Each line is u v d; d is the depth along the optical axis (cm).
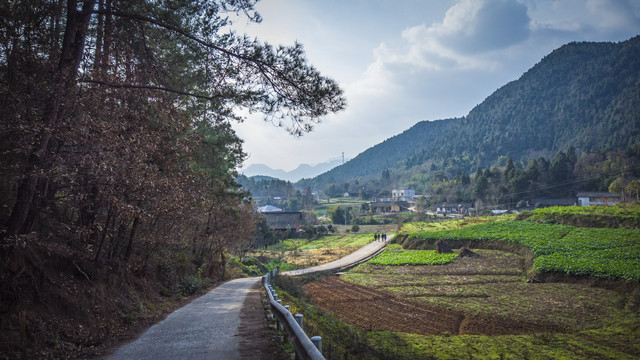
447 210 13275
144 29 1127
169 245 1950
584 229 4262
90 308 888
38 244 859
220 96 1041
